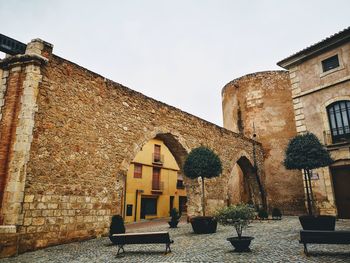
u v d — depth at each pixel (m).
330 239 5.16
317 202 12.16
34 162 7.26
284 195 17.47
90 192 8.56
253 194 17.72
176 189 25.62
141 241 6.04
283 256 5.21
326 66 13.04
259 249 6.00
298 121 13.58
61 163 7.92
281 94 19.38
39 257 6.05
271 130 18.94
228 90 22.20
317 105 12.98
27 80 7.51
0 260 5.86
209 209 13.22
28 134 7.17
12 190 6.75
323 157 8.60
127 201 20.52
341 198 11.65
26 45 8.32
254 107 19.91
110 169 9.33
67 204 7.87
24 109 7.31
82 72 9.03
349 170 11.54
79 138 8.54
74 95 8.63
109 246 7.18
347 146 11.54
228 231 9.50
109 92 9.80
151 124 11.16
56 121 7.98
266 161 18.64
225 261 5.00
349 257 4.94
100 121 9.29
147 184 22.59
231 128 21.33
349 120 11.94
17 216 6.64
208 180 13.56
